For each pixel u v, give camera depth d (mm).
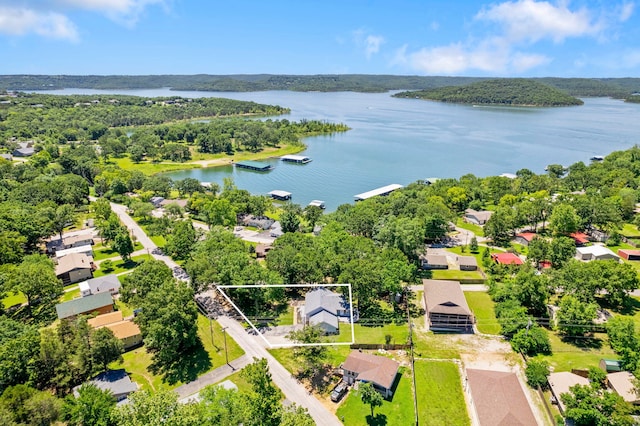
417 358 70438
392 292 88062
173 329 65812
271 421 48656
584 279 83438
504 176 193500
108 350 62656
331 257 94438
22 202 139000
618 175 179875
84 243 120438
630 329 68312
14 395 49500
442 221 124625
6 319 71750
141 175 196125
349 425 55938
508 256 108375
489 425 52875
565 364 68062
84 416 49469
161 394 46094
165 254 114812
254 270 85688
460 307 78875
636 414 54406
